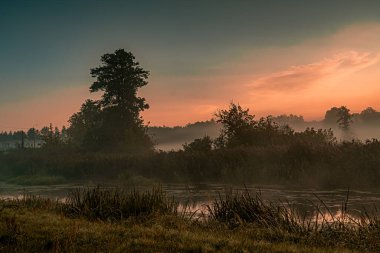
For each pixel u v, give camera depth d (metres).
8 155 61.03
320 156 31.73
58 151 65.56
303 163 31.41
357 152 30.73
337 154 31.27
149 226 12.38
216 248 9.66
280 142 43.12
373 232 11.70
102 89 67.25
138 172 39.59
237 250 9.51
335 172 29.36
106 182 36.44
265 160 34.31
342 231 12.09
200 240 10.18
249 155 35.50
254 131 44.09
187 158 38.25
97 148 63.62
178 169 37.19
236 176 33.56
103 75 66.06
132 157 43.16
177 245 9.66
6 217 11.77
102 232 10.77
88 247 9.48
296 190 26.17
